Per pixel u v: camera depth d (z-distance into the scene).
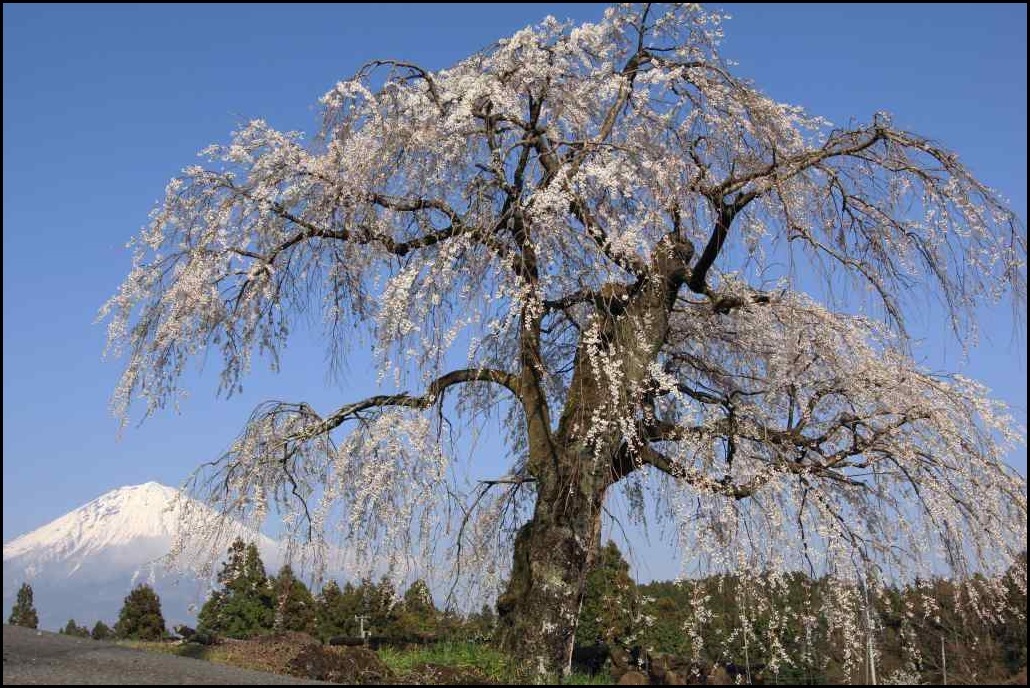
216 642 9.02
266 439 8.80
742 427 8.70
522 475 10.33
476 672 7.91
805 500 8.39
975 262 8.44
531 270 8.28
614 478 8.77
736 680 8.39
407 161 8.36
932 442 8.53
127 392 8.46
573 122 8.74
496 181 8.12
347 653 8.12
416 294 7.86
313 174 8.48
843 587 8.21
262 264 8.65
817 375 9.32
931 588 8.53
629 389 8.30
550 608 8.14
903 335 9.03
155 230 8.81
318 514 8.24
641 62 9.40
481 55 9.11
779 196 8.41
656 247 8.41
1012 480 8.21
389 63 8.63
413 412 8.31
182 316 8.41
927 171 8.52
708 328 10.25
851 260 8.77
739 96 8.62
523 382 9.30
